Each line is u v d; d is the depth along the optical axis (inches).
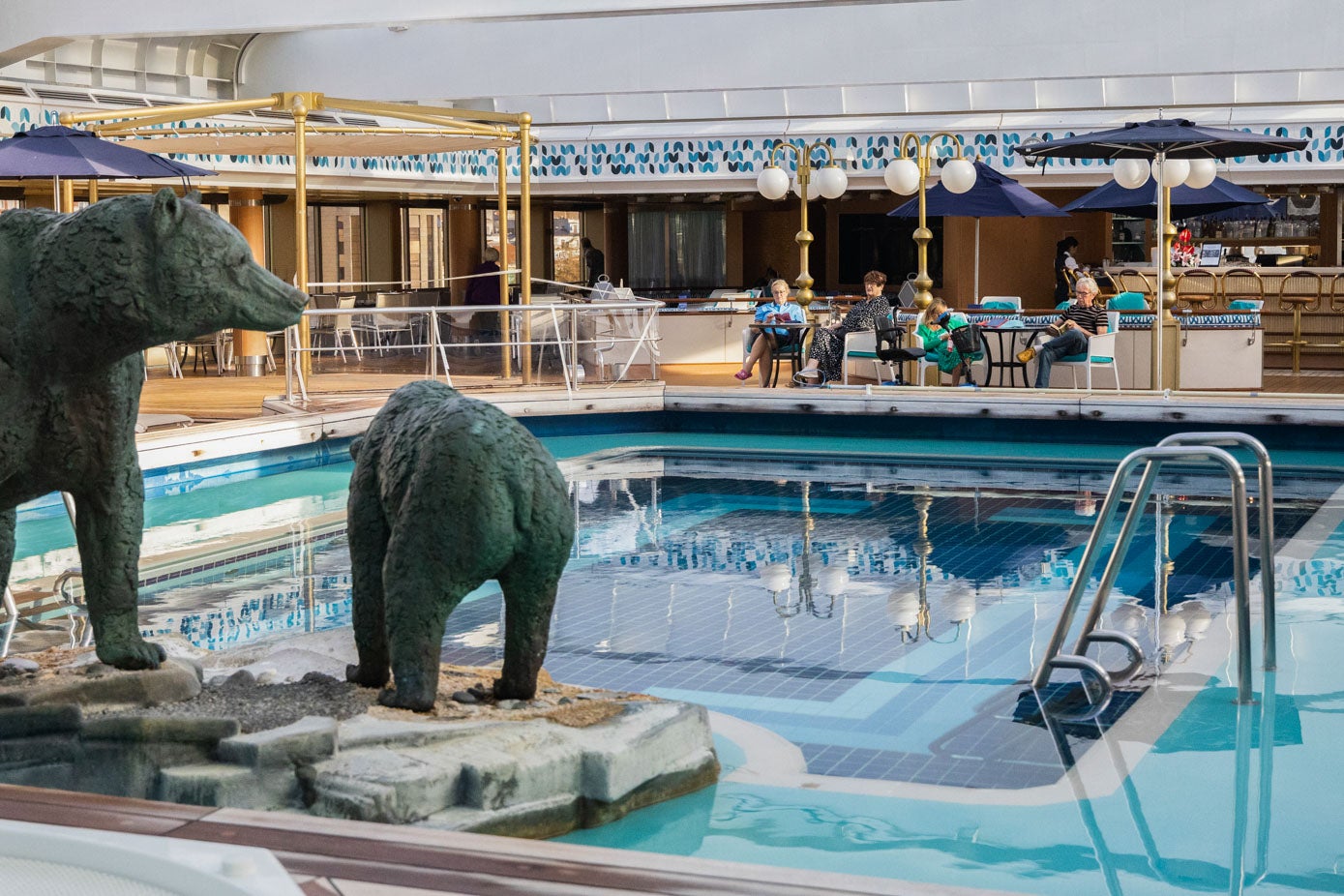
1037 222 951.6
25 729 159.8
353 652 216.4
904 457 506.9
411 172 816.3
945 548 347.3
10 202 699.4
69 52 650.2
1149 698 222.4
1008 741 202.2
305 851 94.9
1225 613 276.5
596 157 864.3
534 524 166.9
